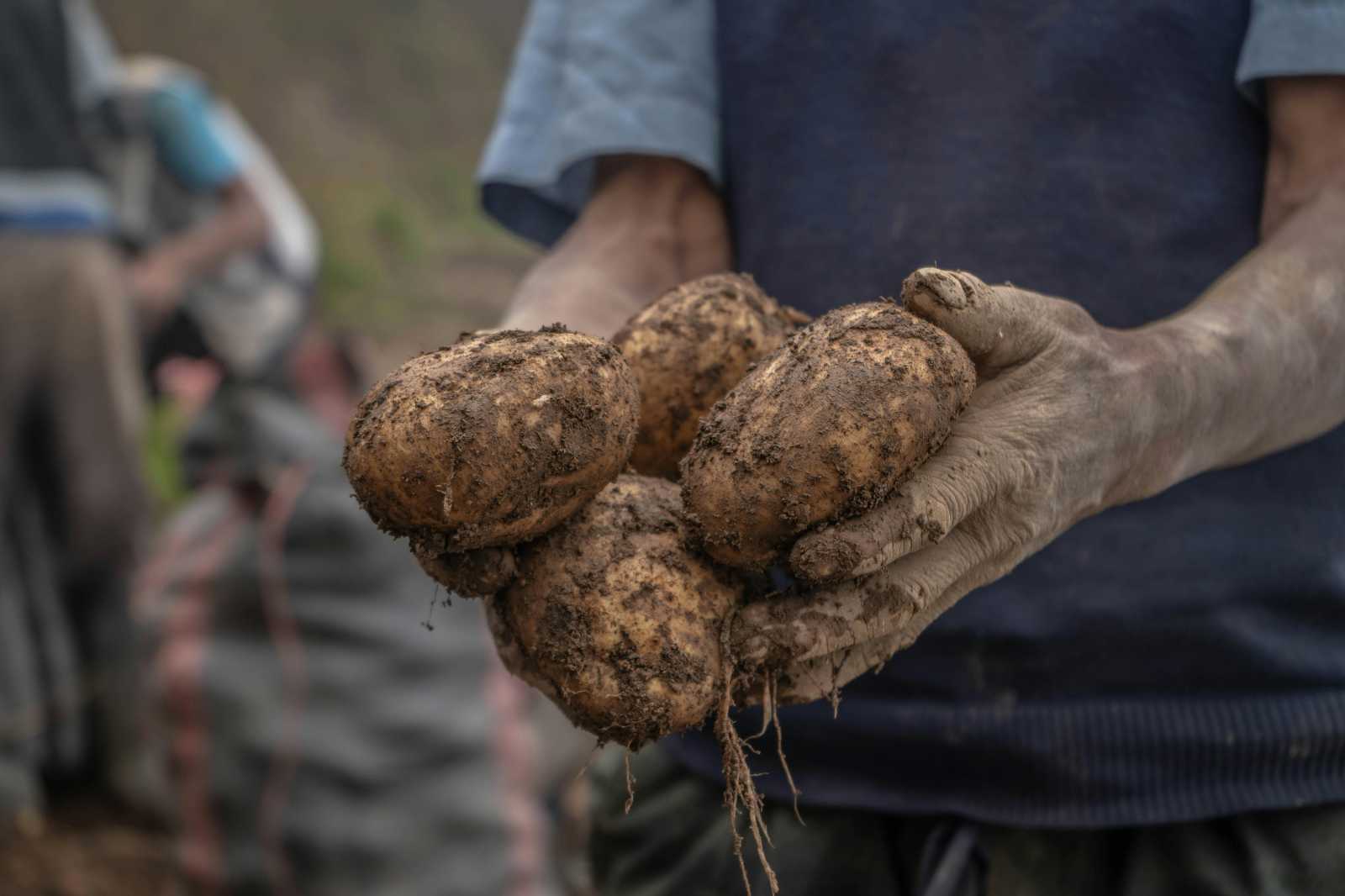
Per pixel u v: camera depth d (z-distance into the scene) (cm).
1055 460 113
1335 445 146
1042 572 147
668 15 172
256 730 295
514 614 122
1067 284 152
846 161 160
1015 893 147
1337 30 138
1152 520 146
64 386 368
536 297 165
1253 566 144
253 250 377
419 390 111
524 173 177
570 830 255
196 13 1792
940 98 155
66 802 382
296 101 1805
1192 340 123
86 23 396
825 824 155
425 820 298
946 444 112
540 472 113
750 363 139
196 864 296
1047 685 147
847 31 160
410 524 113
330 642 303
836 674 119
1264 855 141
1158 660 146
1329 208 138
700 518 115
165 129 388
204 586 305
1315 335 129
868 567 108
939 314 110
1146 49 150
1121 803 144
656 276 174
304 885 295
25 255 361
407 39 2031
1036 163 152
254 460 317
